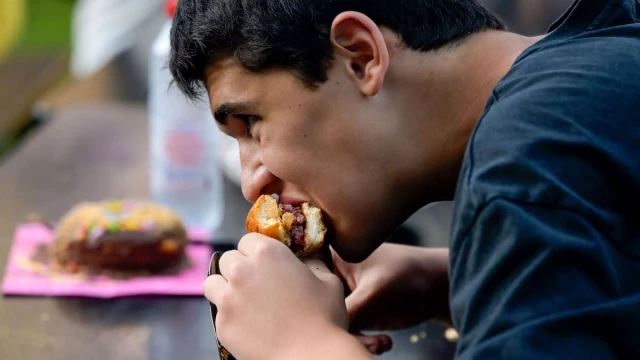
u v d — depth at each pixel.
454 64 1.10
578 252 0.87
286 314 1.03
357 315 1.30
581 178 0.91
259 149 1.10
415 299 1.35
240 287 1.05
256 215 1.11
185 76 1.12
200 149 1.82
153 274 1.57
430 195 1.14
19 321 1.41
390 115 1.08
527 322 0.86
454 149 1.11
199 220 1.80
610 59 0.99
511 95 0.98
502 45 1.13
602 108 0.94
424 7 1.11
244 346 1.03
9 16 3.71
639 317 0.89
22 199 1.91
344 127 1.06
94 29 3.60
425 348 1.33
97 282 1.53
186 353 1.32
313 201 1.11
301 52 1.04
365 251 1.12
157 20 3.45
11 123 2.80
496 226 0.91
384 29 1.08
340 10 1.06
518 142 0.93
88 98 3.17
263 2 1.05
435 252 1.39
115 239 1.56
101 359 1.30
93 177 2.06
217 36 1.06
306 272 1.07
